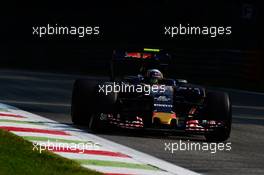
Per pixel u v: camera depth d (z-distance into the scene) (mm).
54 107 52219
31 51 131875
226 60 97875
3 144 30750
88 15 153500
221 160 32688
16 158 27875
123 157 30922
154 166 29391
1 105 50344
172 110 38375
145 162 30266
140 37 144000
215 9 129750
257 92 84812
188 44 133000
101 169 27781
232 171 29828
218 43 128250
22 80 81125
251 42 120625
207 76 100062
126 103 40312
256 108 64250
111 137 37594
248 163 32312
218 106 39000
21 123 39688
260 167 31391
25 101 55438
